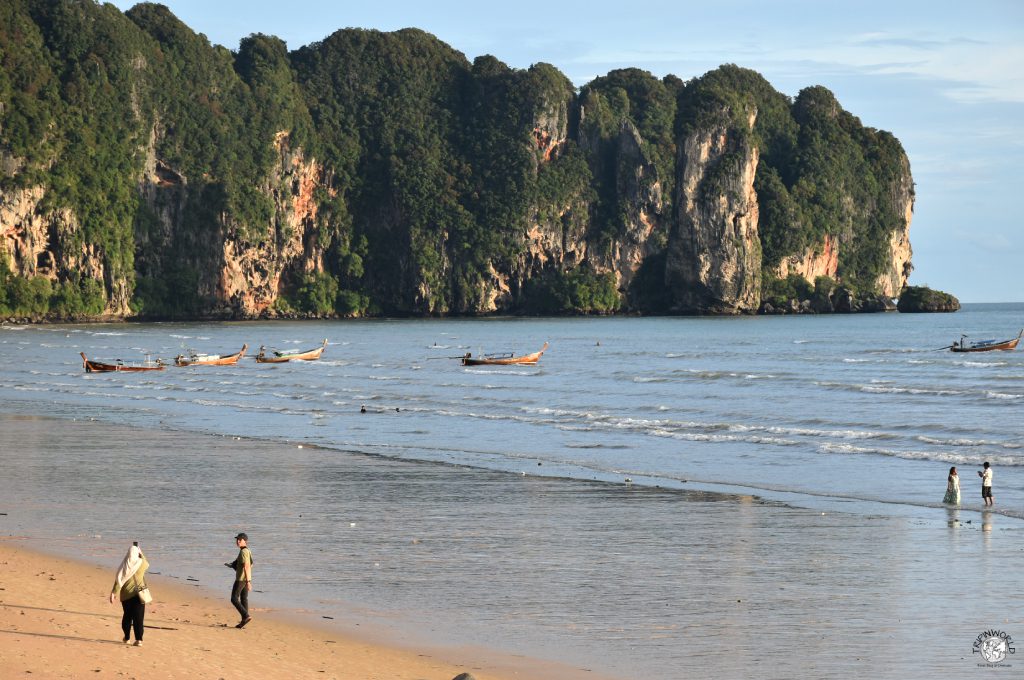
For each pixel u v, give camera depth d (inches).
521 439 2536.9
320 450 2385.6
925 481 1910.7
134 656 948.6
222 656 966.4
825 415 2886.3
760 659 996.6
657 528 1553.9
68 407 3348.9
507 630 1079.0
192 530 1537.9
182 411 3213.6
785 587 1234.0
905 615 1124.5
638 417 2940.5
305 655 985.5
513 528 1560.0
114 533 1510.8
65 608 1095.6
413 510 1696.6
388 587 1233.4
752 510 1681.8
